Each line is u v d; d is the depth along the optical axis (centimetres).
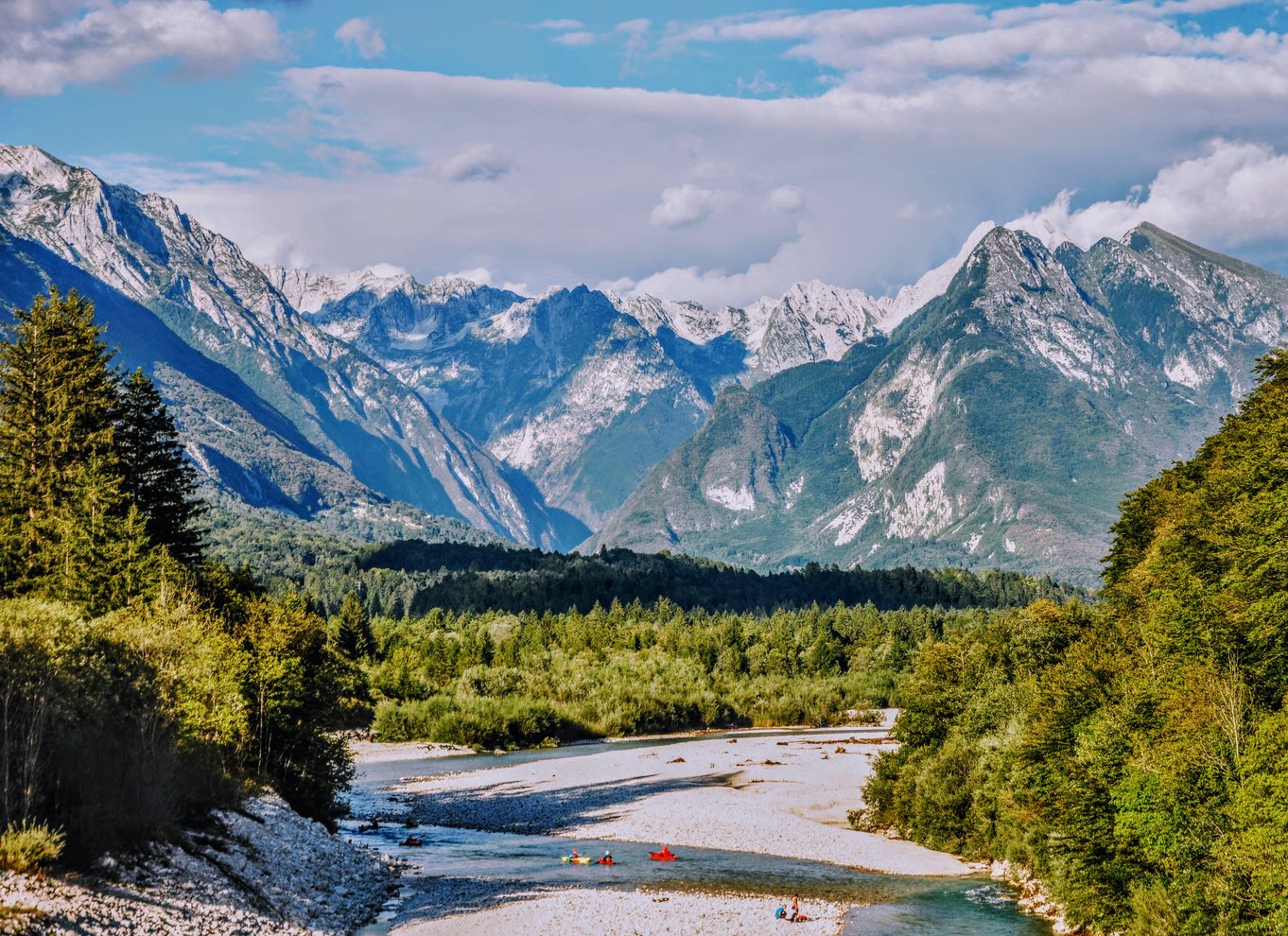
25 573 9469
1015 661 9806
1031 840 7381
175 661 7369
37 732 5347
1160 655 7012
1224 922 5272
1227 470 7788
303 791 8588
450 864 7938
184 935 4869
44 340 10419
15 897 4516
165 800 5984
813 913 6606
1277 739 5353
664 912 6506
